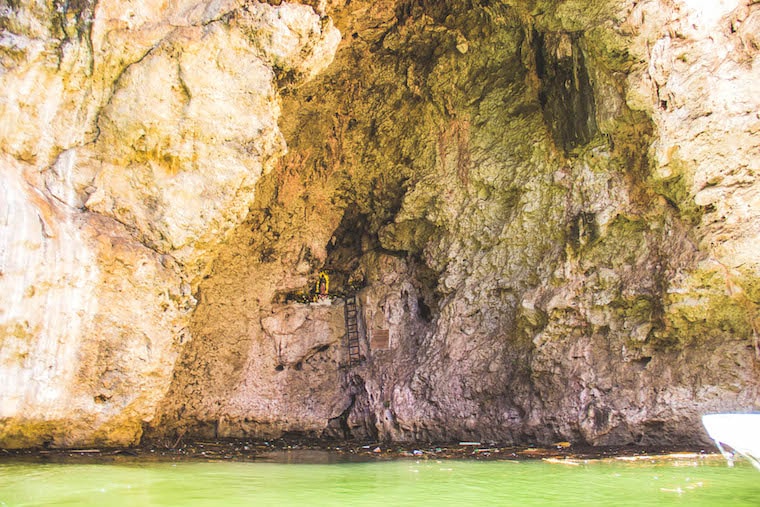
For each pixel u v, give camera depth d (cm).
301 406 1353
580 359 1112
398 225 1411
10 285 825
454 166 1334
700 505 527
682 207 998
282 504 535
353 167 1391
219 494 588
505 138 1280
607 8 1022
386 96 1326
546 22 1128
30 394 838
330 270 1495
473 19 1224
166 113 927
